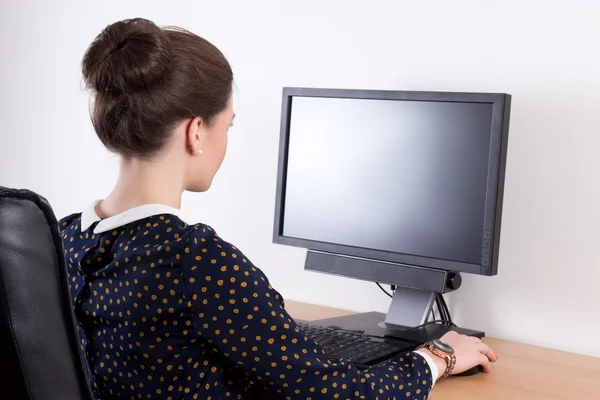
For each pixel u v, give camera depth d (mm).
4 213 729
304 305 2078
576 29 1679
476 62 1812
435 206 1679
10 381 747
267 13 2158
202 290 989
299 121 1872
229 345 1004
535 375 1494
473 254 1631
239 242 2232
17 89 2750
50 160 2664
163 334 1003
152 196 1064
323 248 1831
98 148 2523
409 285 1719
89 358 1070
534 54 1734
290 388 1036
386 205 1745
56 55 2643
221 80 1082
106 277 1038
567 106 1698
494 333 1818
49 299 761
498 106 1583
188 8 2328
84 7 2570
